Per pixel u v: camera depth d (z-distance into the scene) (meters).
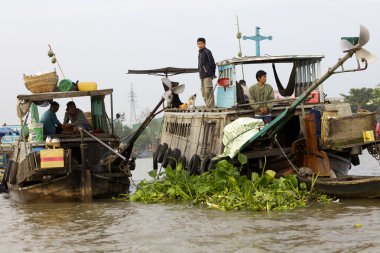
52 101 15.63
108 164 14.70
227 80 15.77
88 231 10.34
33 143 14.20
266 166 14.64
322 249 8.16
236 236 9.26
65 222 11.42
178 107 21.88
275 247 8.41
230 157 13.92
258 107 14.88
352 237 8.80
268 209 11.65
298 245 8.47
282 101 14.84
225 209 11.95
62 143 15.09
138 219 11.33
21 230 10.77
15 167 15.51
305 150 14.09
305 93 13.02
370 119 13.66
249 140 13.73
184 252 8.36
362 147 14.21
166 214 11.75
